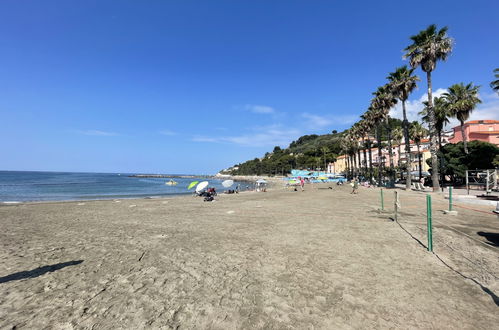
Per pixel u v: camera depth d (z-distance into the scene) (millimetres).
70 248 7316
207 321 3408
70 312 3734
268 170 165625
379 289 4266
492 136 42188
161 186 70438
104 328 3301
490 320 3328
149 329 3248
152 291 4391
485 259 5602
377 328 3178
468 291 4148
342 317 3439
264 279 4781
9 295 4340
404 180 43281
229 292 4277
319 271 5113
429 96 23719
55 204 21188
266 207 16562
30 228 10547
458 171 30719
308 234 8352
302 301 3910
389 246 6723
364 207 15055
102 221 12070
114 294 4309
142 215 13969
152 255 6488
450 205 11414
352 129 59469
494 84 26172
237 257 6141
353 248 6625
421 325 3232
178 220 11961
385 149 72000
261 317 3475
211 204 19688
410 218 10719
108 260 6152
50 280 4973
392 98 34062
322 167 120500
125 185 72500
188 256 6336
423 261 5559
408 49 24891
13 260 6258
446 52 22703
